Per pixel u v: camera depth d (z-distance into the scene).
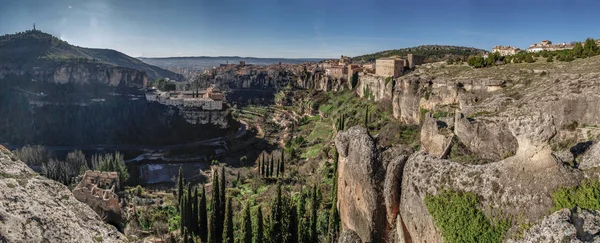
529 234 11.41
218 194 55.16
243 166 128.62
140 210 70.88
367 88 143.00
